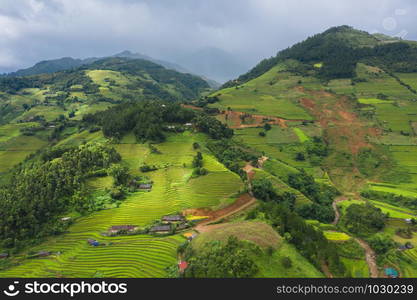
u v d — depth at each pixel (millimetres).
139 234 90250
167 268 71312
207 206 107375
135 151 154750
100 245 84688
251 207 109812
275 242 74562
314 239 81438
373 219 108188
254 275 60844
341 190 150625
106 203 107438
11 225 91625
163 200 110125
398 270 82625
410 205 127125
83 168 124625
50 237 91312
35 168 128375
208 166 137000
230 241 70250
